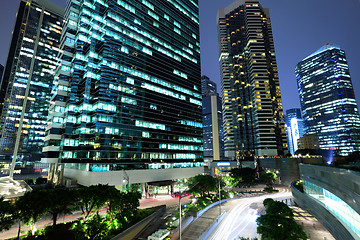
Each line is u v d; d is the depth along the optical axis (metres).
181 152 90.00
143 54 81.62
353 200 25.55
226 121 176.25
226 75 185.12
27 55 134.00
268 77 160.62
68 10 79.94
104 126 64.31
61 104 72.62
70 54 75.69
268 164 127.00
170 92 90.56
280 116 176.75
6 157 119.94
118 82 70.50
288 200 67.75
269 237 26.67
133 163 69.56
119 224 34.41
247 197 74.62
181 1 108.50
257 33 170.12
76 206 33.84
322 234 36.62
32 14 139.25
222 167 149.25
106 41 70.12
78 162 62.88
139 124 74.44
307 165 48.38
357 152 81.69
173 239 31.91
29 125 129.25
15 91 127.38
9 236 33.88
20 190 48.34
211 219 43.81
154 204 62.09
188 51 106.19
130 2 80.75
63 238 28.38
